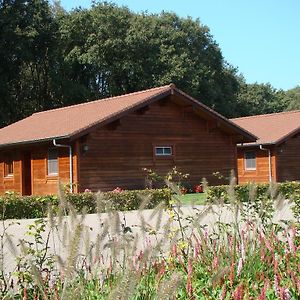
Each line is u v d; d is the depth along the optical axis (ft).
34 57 129.90
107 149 68.23
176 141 75.05
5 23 121.80
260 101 195.21
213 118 77.20
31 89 137.18
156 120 73.26
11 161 77.56
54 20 133.28
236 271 16.66
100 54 140.56
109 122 67.36
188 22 162.91
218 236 19.54
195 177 76.38
